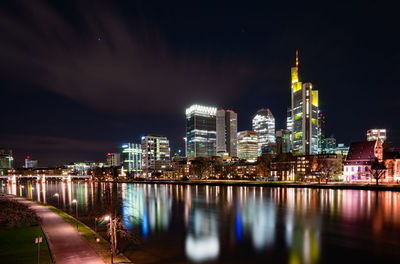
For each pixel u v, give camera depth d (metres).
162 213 90.25
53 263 36.41
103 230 59.66
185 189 188.88
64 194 170.88
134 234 61.28
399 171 167.12
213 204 109.62
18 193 188.50
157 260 44.16
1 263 36.69
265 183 190.50
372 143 181.75
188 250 49.56
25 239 49.00
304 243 53.94
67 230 55.31
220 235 60.50
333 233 61.16
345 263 43.53
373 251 48.84
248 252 48.66
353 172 182.88
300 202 107.38
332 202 104.50
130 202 119.88
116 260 38.84
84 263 36.00
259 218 79.19
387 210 86.69
